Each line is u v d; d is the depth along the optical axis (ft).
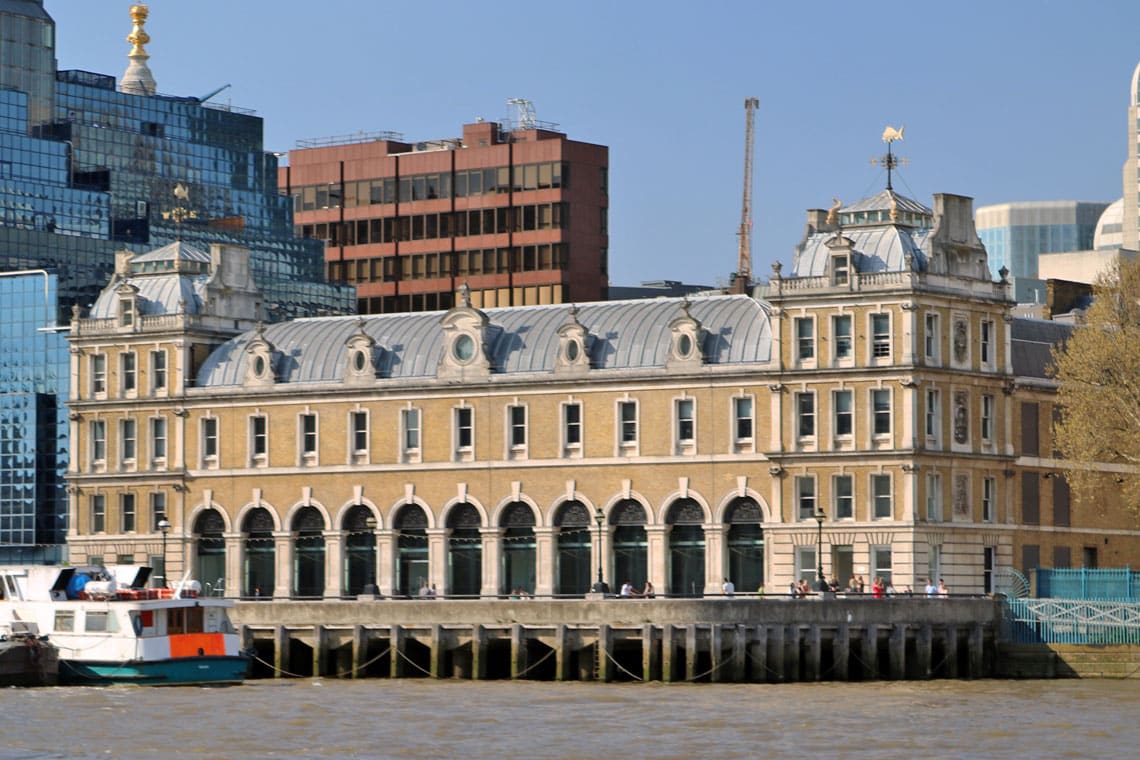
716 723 382.63
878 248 533.14
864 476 525.34
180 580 594.24
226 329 615.98
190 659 463.83
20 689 452.76
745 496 537.65
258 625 495.41
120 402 613.11
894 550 520.01
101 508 615.98
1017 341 578.66
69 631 466.70
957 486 534.37
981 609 493.36
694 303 563.07
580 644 469.16
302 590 588.91
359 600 498.69
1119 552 591.78
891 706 409.90
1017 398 561.84
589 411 556.10
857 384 526.57
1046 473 569.23
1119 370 531.09
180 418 603.67
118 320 614.75
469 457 568.41
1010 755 342.44
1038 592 518.78
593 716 394.32
